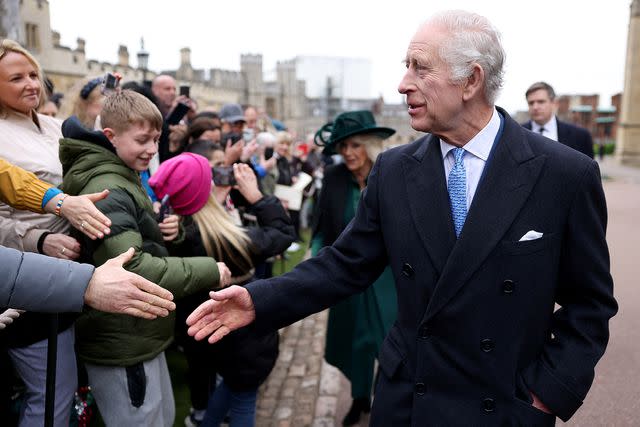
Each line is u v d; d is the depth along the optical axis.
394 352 1.77
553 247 1.58
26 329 2.08
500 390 1.59
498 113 1.75
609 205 15.29
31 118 2.53
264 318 1.78
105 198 2.13
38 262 1.55
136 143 2.27
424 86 1.60
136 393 2.22
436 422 1.62
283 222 2.95
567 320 1.64
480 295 1.58
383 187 1.79
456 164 1.67
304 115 44.72
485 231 1.56
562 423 3.39
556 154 1.59
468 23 1.58
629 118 39.31
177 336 3.28
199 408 3.27
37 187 2.05
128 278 1.62
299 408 3.74
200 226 2.67
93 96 3.11
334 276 1.85
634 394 3.75
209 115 4.63
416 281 1.67
